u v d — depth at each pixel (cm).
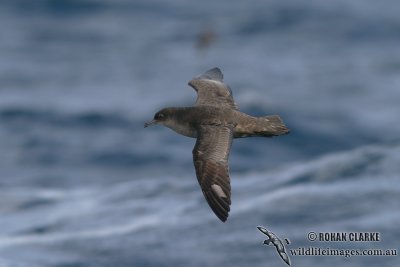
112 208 2634
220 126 1568
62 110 4250
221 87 1805
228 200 1420
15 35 5919
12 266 2181
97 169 3519
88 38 5928
